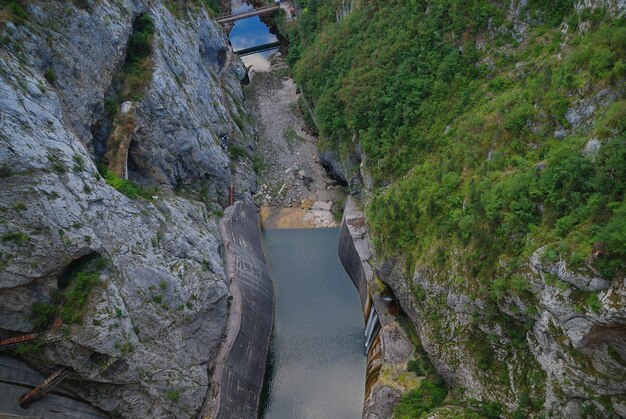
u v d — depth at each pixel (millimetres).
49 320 34688
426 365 42500
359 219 57156
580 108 34469
